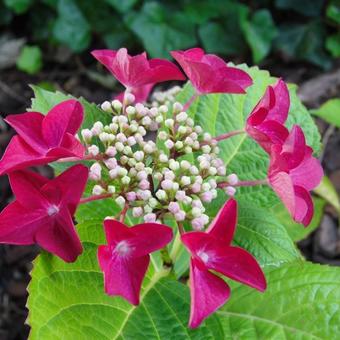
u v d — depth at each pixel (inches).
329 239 20.4
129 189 9.7
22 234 8.7
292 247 10.2
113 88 24.6
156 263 11.7
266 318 11.8
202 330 10.3
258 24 24.5
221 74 10.3
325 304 11.6
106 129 10.2
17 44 25.2
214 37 24.8
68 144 8.9
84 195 11.2
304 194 9.5
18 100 23.9
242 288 12.2
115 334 10.0
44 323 9.4
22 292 19.3
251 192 11.8
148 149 10.1
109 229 8.1
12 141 8.7
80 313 9.8
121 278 8.3
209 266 8.4
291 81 24.8
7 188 21.1
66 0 24.6
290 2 25.4
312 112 18.6
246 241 10.2
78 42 24.8
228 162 12.3
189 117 11.7
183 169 10.0
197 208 9.5
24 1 24.7
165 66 10.2
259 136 9.8
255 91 13.0
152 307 10.6
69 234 8.5
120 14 24.8
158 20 24.3
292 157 9.1
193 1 24.8
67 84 24.7
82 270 10.1
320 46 25.2
